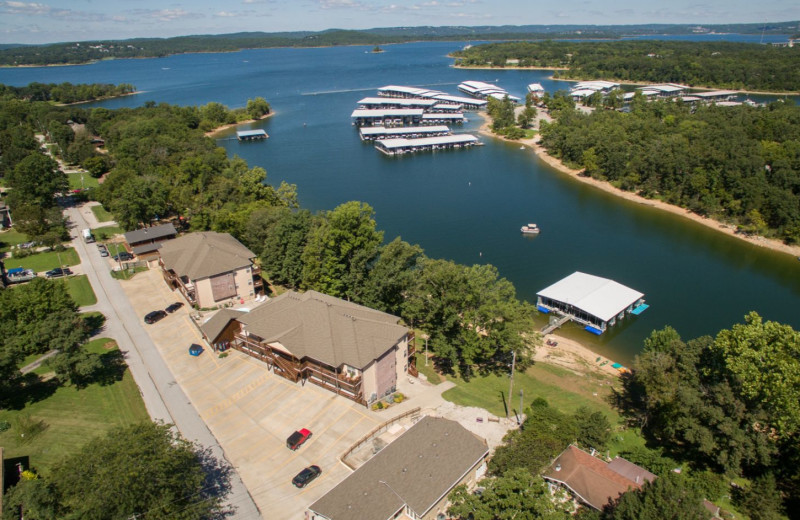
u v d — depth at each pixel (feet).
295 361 231.71
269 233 355.77
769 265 414.82
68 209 507.30
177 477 150.10
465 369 263.90
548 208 545.44
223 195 469.16
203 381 235.40
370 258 300.81
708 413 189.67
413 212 533.96
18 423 200.95
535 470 176.45
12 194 463.42
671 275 398.01
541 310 346.13
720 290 375.04
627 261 422.00
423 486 165.48
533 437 192.03
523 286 380.58
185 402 221.05
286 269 328.49
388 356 225.35
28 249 394.11
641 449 197.06
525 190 603.67
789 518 173.37
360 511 155.94
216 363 249.55
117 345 266.36
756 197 469.98
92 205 521.24
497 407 229.86
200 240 326.65
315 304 242.17
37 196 465.06
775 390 177.47
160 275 351.87
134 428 159.22
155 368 246.27
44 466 183.21
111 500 134.92
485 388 246.68
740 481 192.03
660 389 204.95
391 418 210.79
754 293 370.12
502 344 245.24
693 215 515.50
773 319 335.88
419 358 272.10
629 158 609.42
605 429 200.03
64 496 144.66
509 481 155.22
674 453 205.77
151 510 139.23
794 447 186.09
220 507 163.32
